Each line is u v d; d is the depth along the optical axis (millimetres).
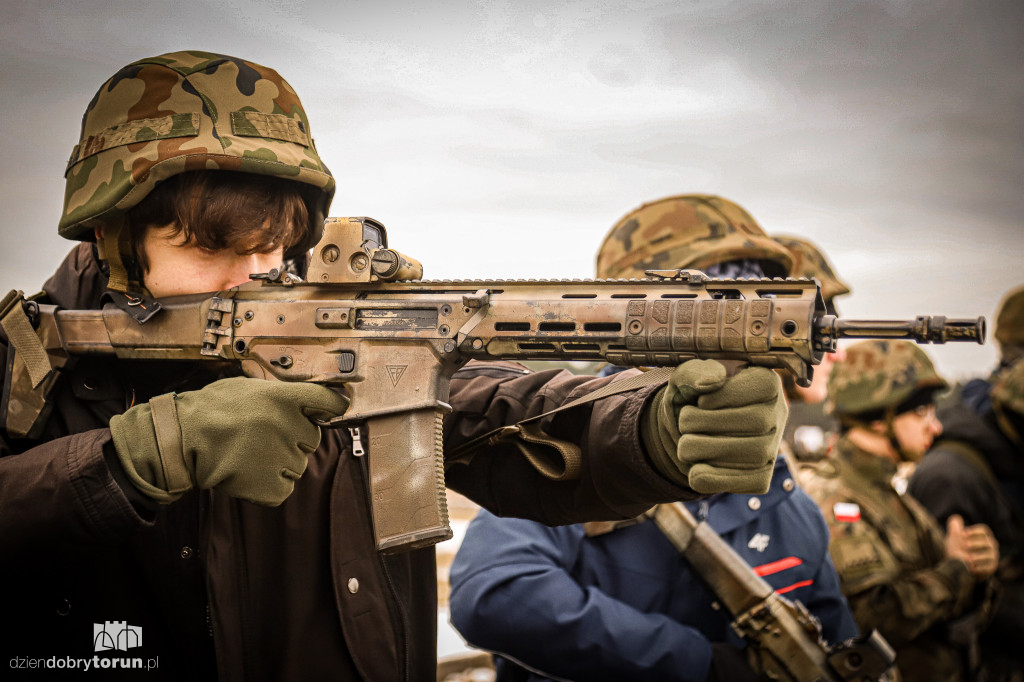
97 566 1628
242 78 1828
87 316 1762
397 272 1710
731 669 2283
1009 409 4527
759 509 2535
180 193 1721
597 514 1808
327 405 1564
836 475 3834
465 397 1925
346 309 1710
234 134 1755
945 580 3617
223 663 1631
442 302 1663
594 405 1761
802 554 2561
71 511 1430
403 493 1632
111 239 1774
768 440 1417
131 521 1462
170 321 1753
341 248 1740
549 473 1751
